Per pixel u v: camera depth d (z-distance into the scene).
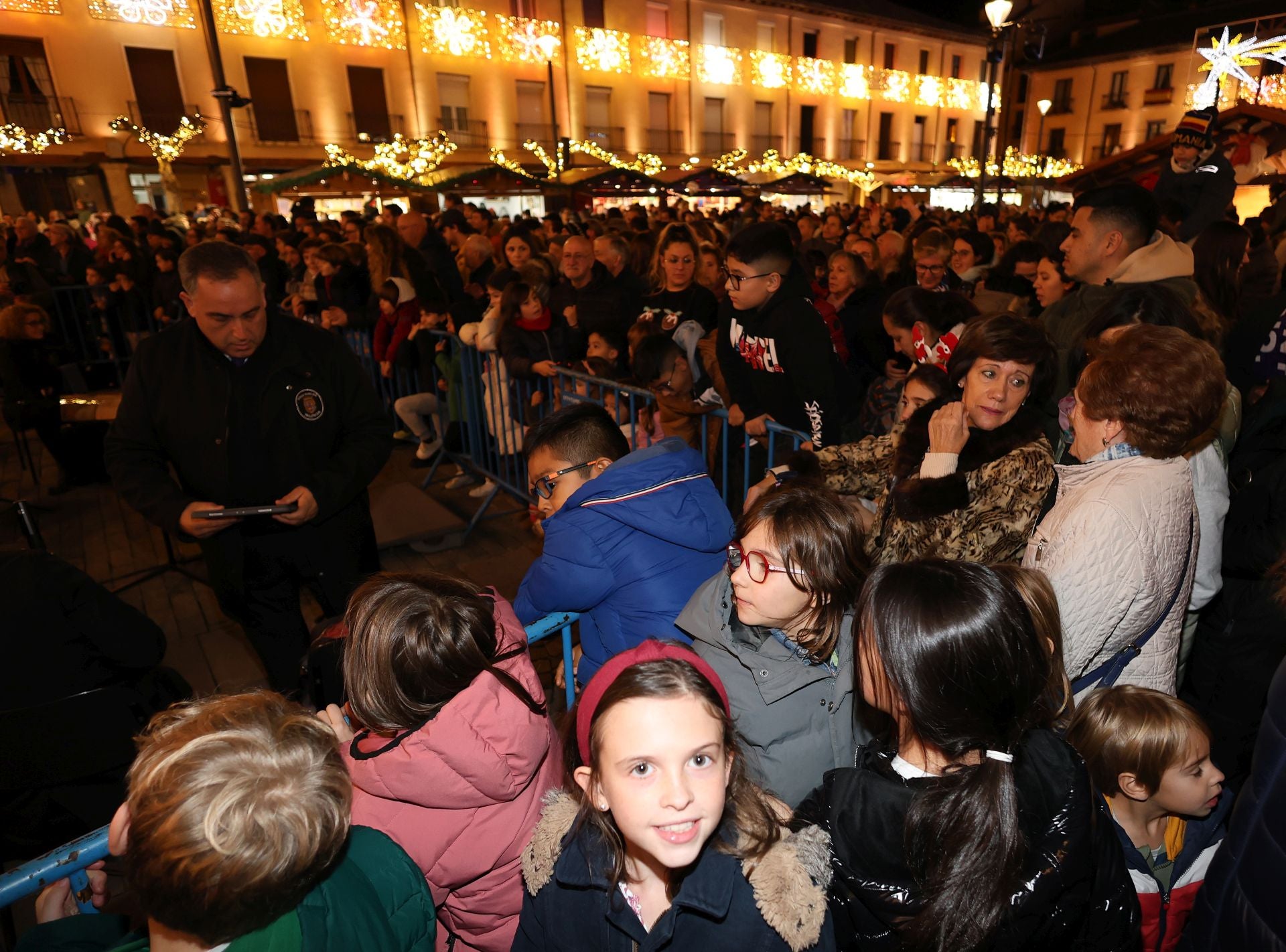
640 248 6.31
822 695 1.45
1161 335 1.54
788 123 33.47
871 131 36.09
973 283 5.08
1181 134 5.46
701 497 1.90
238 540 2.63
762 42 32.28
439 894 1.45
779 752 1.46
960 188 29.11
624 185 19.98
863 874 1.04
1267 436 2.22
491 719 1.31
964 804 0.97
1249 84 14.48
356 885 1.11
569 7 27.42
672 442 1.93
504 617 1.57
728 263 2.92
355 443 2.71
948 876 0.96
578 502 1.87
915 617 1.00
